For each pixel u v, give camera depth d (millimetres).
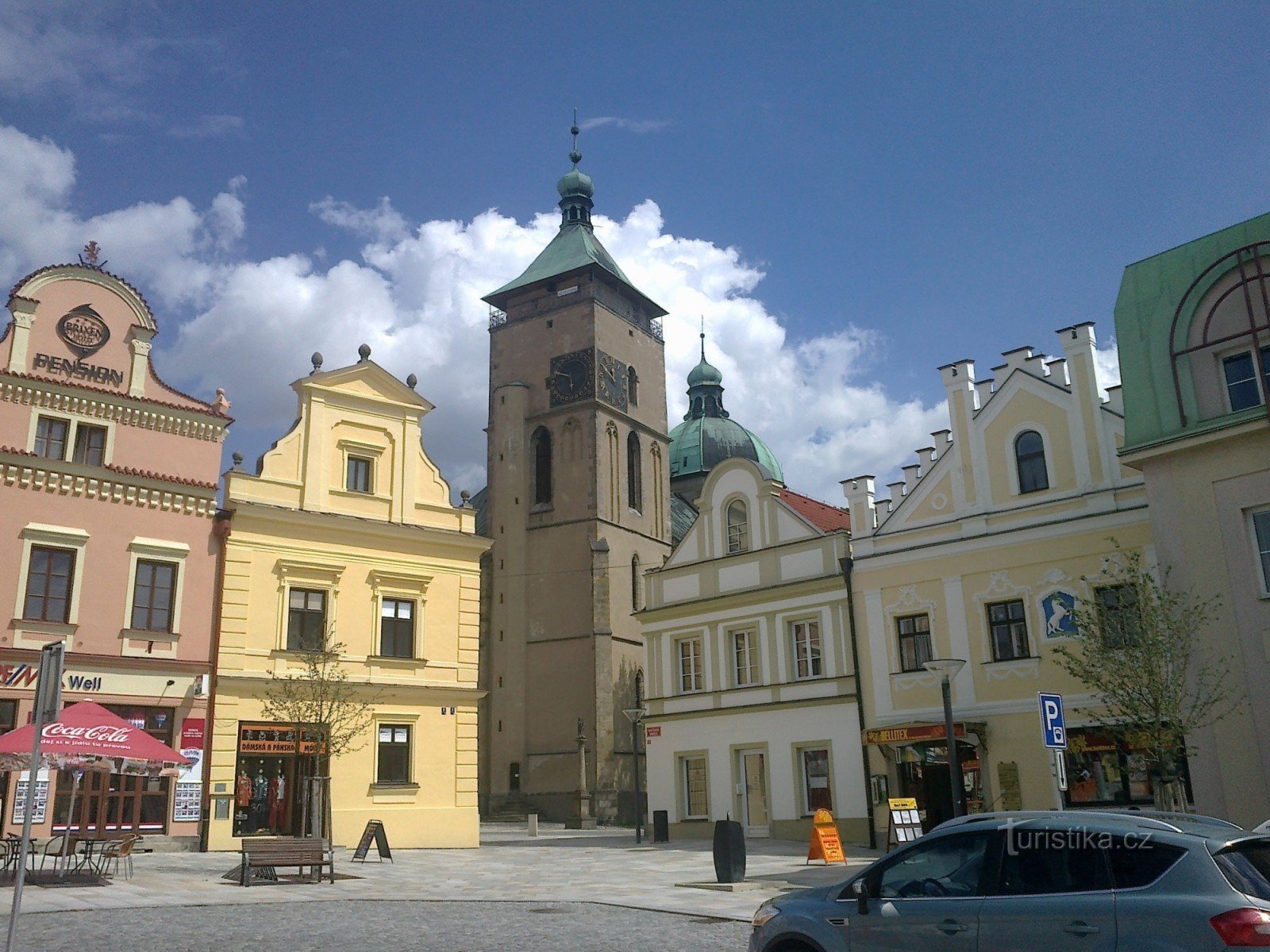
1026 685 33062
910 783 35469
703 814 41031
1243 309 25578
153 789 31719
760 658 40156
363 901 20000
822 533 39438
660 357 80812
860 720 36750
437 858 32031
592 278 75000
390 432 39312
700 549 43094
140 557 32688
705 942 14586
